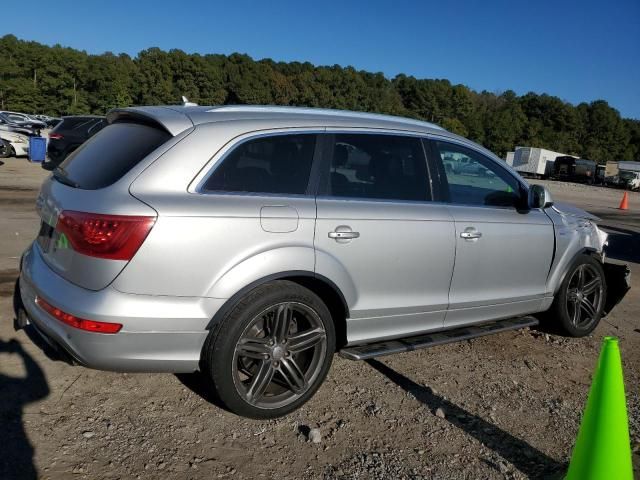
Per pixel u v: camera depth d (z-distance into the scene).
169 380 3.75
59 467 2.77
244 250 3.09
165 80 102.88
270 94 111.12
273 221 3.19
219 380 3.11
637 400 4.00
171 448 3.00
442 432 3.37
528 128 109.50
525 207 4.55
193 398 3.54
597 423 2.58
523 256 4.45
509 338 5.07
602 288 5.23
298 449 3.09
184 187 3.05
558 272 4.80
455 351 4.68
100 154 3.36
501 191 4.46
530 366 4.46
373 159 3.76
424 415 3.55
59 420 3.17
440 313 4.03
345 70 118.44
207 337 3.11
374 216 3.58
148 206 2.90
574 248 4.87
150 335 2.94
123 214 2.85
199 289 2.99
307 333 3.40
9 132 20.73
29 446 2.90
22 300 3.45
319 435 3.18
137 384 3.66
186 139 3.14
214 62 113.12
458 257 4.00
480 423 3.50
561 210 5.00
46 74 93.25
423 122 4.25
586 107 122.94
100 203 2.92
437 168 4.07
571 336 5.14
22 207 10.02
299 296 3.29
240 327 3.11
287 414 3.43
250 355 3.21
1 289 5.18
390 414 3.53
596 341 5.16
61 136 17.53
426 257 3.81
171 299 2.94
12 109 90.69
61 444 2.95
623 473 2.56
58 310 2.96
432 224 3.84
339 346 3.78
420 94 121.75
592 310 5.18
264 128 3.36
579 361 4.64
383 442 3.22
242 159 3.25
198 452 2.99
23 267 3.57
